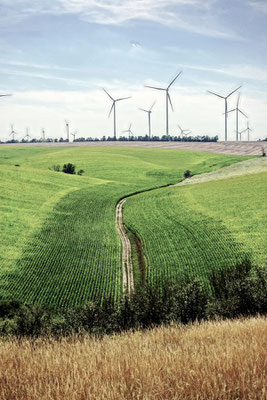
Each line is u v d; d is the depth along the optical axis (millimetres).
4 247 55344
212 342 9078
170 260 50188
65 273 47438
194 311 21828
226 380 6008
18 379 6625
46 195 88062
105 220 71562
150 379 6156
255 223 61781
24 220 68750
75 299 40312
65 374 6637
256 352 7199
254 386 5754
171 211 74812
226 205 74562
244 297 22109
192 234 59594
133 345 9008
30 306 21547
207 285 41188
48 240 59750
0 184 91250
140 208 79688
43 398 5750
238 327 10969
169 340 9969
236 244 52938
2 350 8898
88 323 20469
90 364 6953
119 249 56188
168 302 22234
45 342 10133
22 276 46125
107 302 22766
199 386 5906
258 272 23844
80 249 56062
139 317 21219
